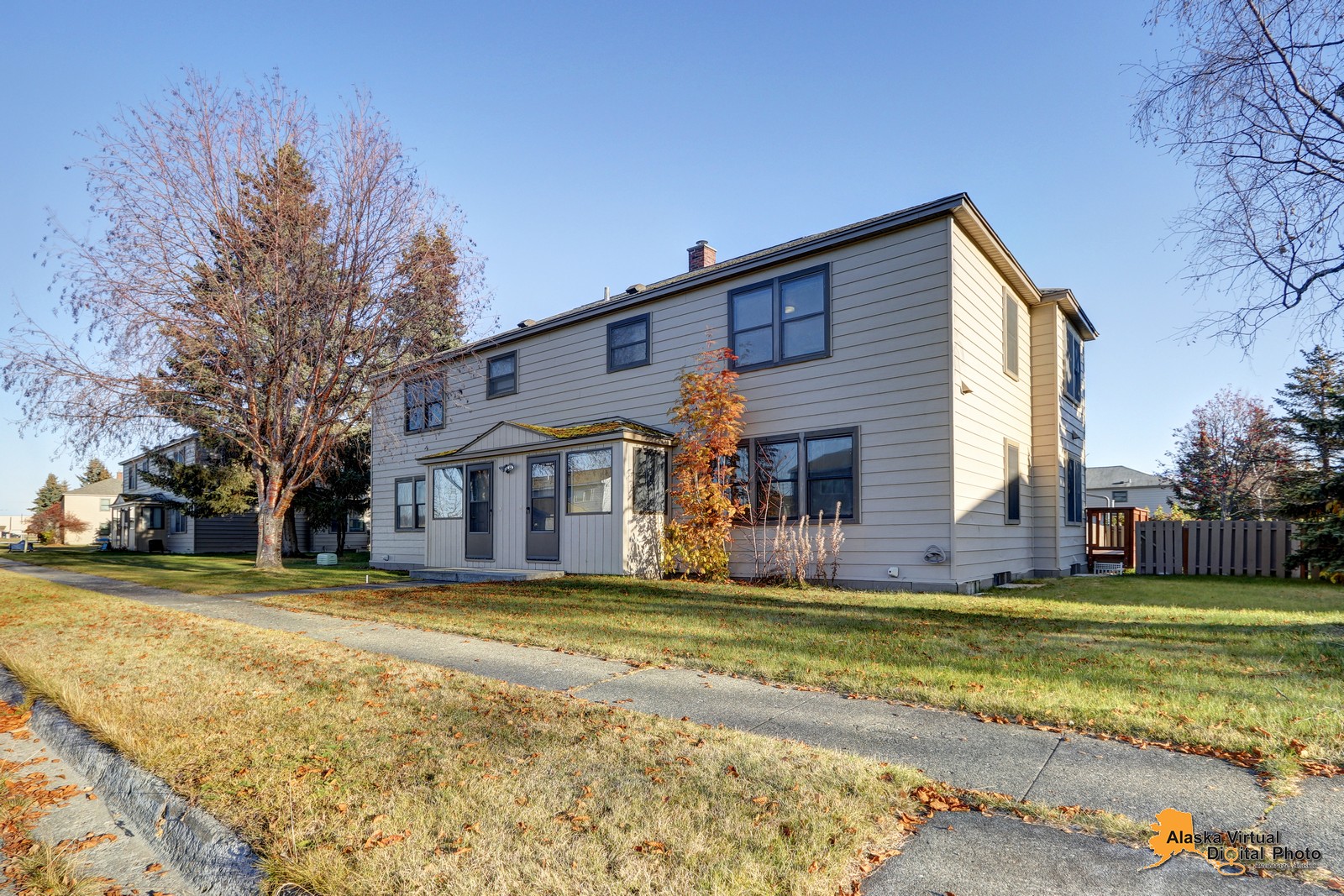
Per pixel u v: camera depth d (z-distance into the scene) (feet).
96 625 28.81
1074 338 56.34
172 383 48.03
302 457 55.26
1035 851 9.19
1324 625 24.13
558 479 46.75
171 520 120.47
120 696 17.06
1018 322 48.06
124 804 11.93
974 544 38.29
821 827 9.63
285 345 50.83
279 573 53.26
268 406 54.08
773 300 42.88
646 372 49.16
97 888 9.70
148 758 12.69
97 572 61.82
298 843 9.43
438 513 55.83
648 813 10.14
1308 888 8.29
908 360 37.45
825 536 39.88
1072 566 52.54
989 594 35.94
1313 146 32.55
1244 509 103.45
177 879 9.91
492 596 36.04
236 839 9.76
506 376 59.88
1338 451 38.70
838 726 14.44
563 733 13.73
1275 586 39.65
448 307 53.72
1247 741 12.82
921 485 36.65
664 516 46.01
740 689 17.54
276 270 49.44
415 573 51.34
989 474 40.96
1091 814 10.24
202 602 36.70
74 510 177.88
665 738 13.37
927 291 37.01
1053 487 48.91
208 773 11.98
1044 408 49.65
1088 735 13.76
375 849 9.21
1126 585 40.60
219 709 15.79
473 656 21.72
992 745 13.24
